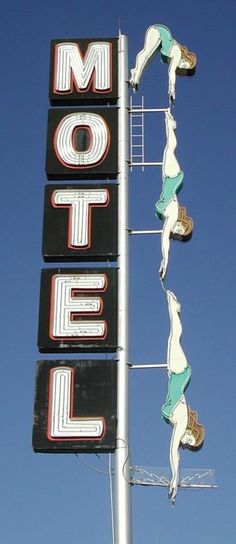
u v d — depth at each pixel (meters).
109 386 25.30
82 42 30.39
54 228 27.34
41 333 25.92
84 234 27.19
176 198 27.62
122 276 26.58
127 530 23.48
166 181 27.97
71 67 29.95
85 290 26.41
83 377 25.41
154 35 30.73
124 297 26.31
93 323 25.98
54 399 25.19
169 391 25.02
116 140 28.66
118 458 24.36
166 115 29.12
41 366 25.58
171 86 29.98
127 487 23.95
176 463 24.12
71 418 24.94
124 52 30.16
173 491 23.81
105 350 25.88
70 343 25.81
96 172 28.23
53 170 28.27
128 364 25.55
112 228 27.31
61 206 27.64
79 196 27.73
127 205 27.62
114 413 24.97
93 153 28.42
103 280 26.50
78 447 24.62
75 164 28.30
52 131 28.86
